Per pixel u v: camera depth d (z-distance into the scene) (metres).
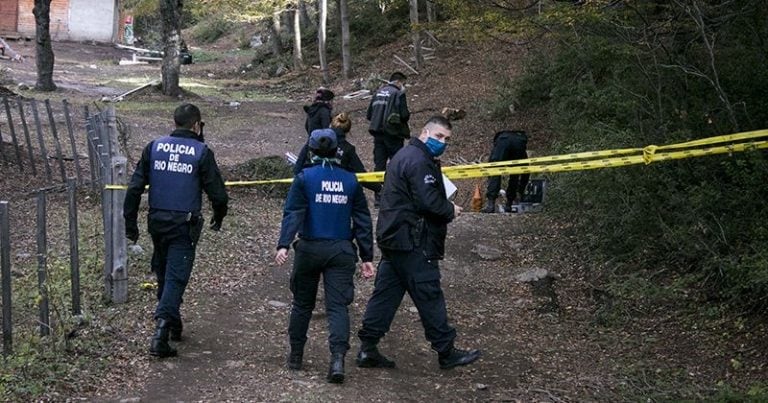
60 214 9.61
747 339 6.28
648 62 9.03
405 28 33.12
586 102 11.20
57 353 5.60
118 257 6.82
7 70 30.42
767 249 6.42
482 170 7.04
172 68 26.75
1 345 5.80
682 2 7.98
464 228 10.28
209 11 34.72
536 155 15.38
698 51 8.45
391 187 5.61
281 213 10.80
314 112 11.19
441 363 5.84
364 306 7.45
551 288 8.05
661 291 7.16
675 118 8.40
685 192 7.79
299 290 5.64
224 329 6.55
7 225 5.53
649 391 5.64
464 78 24.45
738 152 7.26
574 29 9.59
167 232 5.81
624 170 8.27
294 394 5.24
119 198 6.78
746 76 7.98
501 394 5.52
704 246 7.12
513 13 9.93
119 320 6.43
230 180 11.84
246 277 8.00
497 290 8.07
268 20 39.06
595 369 6.10
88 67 37.28
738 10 8.23
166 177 5.82
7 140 13.91
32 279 7.25
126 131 13.23
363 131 21.52
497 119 19.11
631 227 8.28
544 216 10.54
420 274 5.63
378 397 5.30
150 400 5.07
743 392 5.43
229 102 26.84
